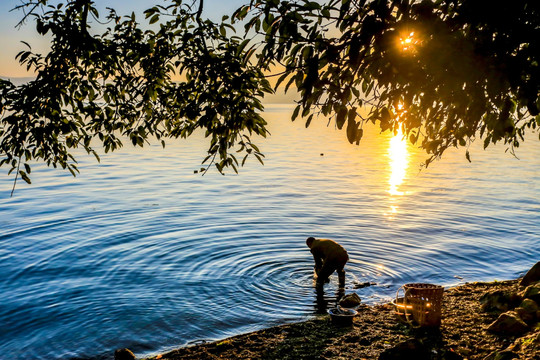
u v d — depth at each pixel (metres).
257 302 9.90
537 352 5.74
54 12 5.20
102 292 10.58
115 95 5.78
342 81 3.55
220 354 7.48
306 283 11.00
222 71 5.23
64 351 8.00
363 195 22.94
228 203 21.06
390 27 3.22
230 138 5.60
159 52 5.68
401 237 15.00
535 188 24.31
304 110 3.50
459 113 3.95
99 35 5.73
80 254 13.42
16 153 5.16
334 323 8.54
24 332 8.71
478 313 8.38
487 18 3.16
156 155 44.16
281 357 7.21
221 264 12.42
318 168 34.41
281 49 3.88
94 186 26.30
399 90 3.57
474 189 24.39
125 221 17.55
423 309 7.77
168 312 9.43
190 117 5.47
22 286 11.00
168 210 19.55
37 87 4.95
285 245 14.11
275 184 26.84
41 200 21.97
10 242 14.70
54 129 5.23
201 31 5.46
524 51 3.16
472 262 12.53
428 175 30.17
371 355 7.04
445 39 3.09
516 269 11.98
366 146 54.66
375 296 10.16
